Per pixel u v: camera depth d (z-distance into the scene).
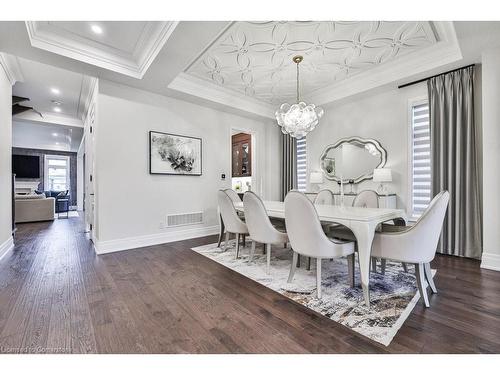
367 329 1.53
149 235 3.79
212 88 4.18
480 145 3.00
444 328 1.53
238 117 5.12
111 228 3.43
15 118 5.23
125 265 2.81
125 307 1.83
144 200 3.75
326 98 4.38
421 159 3.60
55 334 1.49
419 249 1.78
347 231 2.44
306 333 1.50
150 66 3.03
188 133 4.29
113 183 3.46
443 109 3.20
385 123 3.93
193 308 1.81
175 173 4.09
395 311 1.74
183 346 1.38
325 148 4.80
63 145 10.14
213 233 4.62
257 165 5.50
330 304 1.86
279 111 3.37
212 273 2.54
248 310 1.78
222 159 4.80
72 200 10.66
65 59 2.83
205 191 4.52
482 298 1.93
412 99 3.62
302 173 5.43
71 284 2.26
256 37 2.77
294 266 2.26
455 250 3.08
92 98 4.02
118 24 2.53
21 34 2.36
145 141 3.78
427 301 1.79
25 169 9.37
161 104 3.96
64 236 4.51
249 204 2.57
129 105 3.62
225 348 1.36
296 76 3.78
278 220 3.52
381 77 3.62
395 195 3.71
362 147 4.21
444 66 3.05
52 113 5.55
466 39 2.49
